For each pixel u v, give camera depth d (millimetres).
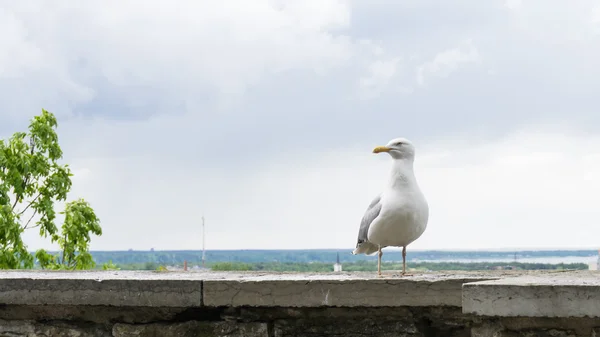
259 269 6078
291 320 4379
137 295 4422
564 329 3627
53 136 12617
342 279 4195
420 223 5027
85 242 12539
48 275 5059
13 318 4730
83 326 4637
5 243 11859
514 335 3709
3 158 12172
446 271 5406
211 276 4758
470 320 4109
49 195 12578
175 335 4469
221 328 4422
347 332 4293
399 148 5008
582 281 3721
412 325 4188
